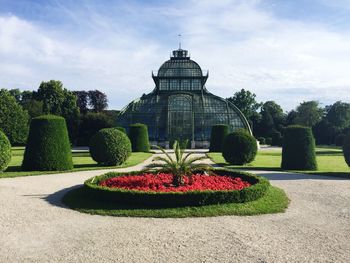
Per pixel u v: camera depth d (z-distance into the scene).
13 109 73.31
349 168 33.75
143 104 83.75
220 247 11.37
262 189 17.97
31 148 29.55
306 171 30.77
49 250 11.09
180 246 11.45
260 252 10.97
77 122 97.19
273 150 68.75
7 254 10.79
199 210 15.70
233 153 35.91
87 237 12.30
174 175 19.44
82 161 40.16
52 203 17.45
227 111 82.06
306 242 11.91
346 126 107.75
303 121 114.00
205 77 85.88
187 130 78.12
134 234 12.66
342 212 16.05
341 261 10.35
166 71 86.44
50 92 102.19
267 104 129.75
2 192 19.98
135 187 18.58
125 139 34.53
